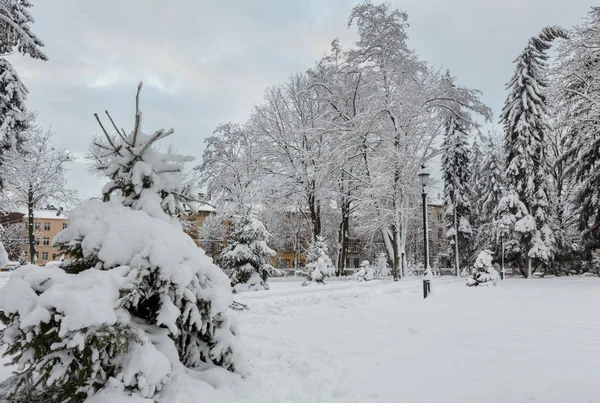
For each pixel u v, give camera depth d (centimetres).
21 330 329
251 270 1794
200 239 5659
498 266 3981
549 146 3325
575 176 2633
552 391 428
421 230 4784
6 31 1599
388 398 420
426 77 2984
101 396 327
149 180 487
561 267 3216
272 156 3441
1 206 2986
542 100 2970
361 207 2859
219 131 3953
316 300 1336
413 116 2773
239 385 421
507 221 2950
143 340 361
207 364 438
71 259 443
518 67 3025
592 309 1042
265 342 683
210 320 428
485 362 545
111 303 341
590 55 2227
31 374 357
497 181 4241
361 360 566
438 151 2864
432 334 736
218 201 3628
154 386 343
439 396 423
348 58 2934
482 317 929
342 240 3653
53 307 324
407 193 2845
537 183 2956
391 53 2808
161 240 407
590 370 500
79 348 310
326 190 3247
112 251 396
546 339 679
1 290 332
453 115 2933
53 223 6712
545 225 2911
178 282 382
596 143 2391
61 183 3153
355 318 945
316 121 3033
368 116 2731
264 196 3409
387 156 2670
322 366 532
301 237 5141
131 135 492
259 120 3462
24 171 2909
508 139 3127
